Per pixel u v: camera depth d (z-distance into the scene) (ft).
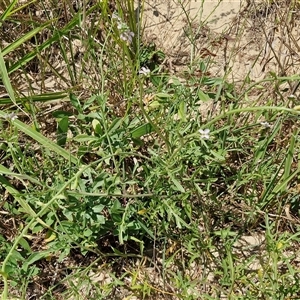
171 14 9.20
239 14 9.00
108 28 8.43
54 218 6.38
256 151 7.03
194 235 6.52
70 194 5.94
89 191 6.34
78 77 8.37
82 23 8.19
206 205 6.86
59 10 8.84
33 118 7.45
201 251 6.50
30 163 6.97
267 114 7.30
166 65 8.68
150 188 6.61
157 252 6.81
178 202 6.84
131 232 6.67
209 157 6.61
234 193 7.06
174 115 7.47
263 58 8.65
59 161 6.91
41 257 6.40
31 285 6.70
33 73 8.68
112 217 6.38
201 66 7.32
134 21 8.26
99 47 8.30
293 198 7.04
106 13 8.00
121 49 8.18
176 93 7.11
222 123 7.55
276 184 7.02
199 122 7.25
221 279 6.30
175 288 6.50
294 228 6.98
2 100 7.62
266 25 8.86
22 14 8.76
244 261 6.45
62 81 8.59
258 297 6.15
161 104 7.14
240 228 6.98
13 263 6.35
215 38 8.80
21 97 7.84
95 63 8.07
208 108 8.01
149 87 7.79
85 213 6.30
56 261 6.83
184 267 6.56
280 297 6.04
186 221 6.93
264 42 8.77
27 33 8.00
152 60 8.71
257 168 7.20
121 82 7.89
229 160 7.42
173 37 8.99
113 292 6.58
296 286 6.05
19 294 6.59
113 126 6.67
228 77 8.55
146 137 7.39
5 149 6.91
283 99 7.13
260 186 7.25
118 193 6.37
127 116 7.06
